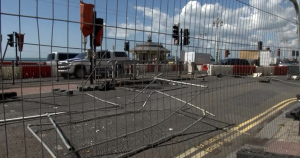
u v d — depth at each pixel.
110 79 7.23
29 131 3.71
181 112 5.18
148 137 3.58
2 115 4.67
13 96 6.82
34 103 5.89
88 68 6.65
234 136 3.91
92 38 2.47
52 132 3.66
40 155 2.92
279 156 2.84
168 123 4.35
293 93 8.77
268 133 4.07
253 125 4.59
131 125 4.13
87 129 3.84
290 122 4.76
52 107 5.45
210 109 5.69
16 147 3.13
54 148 3.08
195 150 3.28
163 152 3.15
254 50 4.14
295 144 3.55
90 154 2.94
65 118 4.41
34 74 7.94
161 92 5.42
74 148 3.01
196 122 4.23
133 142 3.36
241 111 5.68
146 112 5.04
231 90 8.47
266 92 8.73
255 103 6.70
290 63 12.26
